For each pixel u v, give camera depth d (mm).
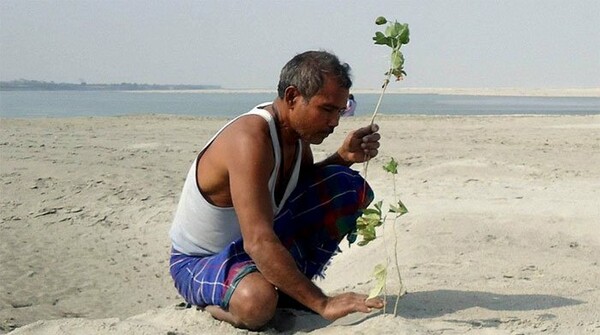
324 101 3277
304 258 3867
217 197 3516
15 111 32156
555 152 11602
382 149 12070
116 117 20656
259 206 3291
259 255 3289
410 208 7199
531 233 5824
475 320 3506
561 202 7316
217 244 3650
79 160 10680
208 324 3584
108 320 3564
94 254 6598
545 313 3635
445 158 10867
